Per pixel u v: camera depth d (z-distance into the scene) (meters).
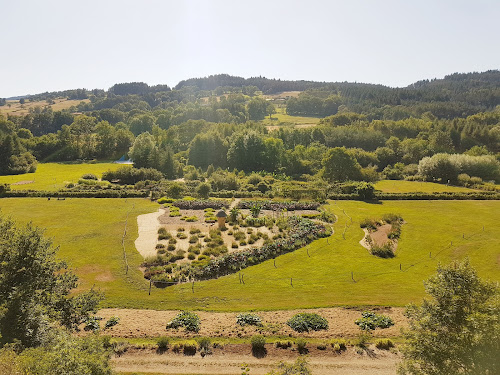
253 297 32.31
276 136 125.81
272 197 74.38
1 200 67.88
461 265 18.17
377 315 28.81
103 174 91.81
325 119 158.88
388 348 24.47
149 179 90.19
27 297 20.69
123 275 36.38
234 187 81.50
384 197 74.31
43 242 23.66
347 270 38.72
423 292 33.56
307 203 66.06
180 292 33.16
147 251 42.72
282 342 24.77
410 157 112.12
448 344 16.22
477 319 15.50
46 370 14.34
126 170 89.81
